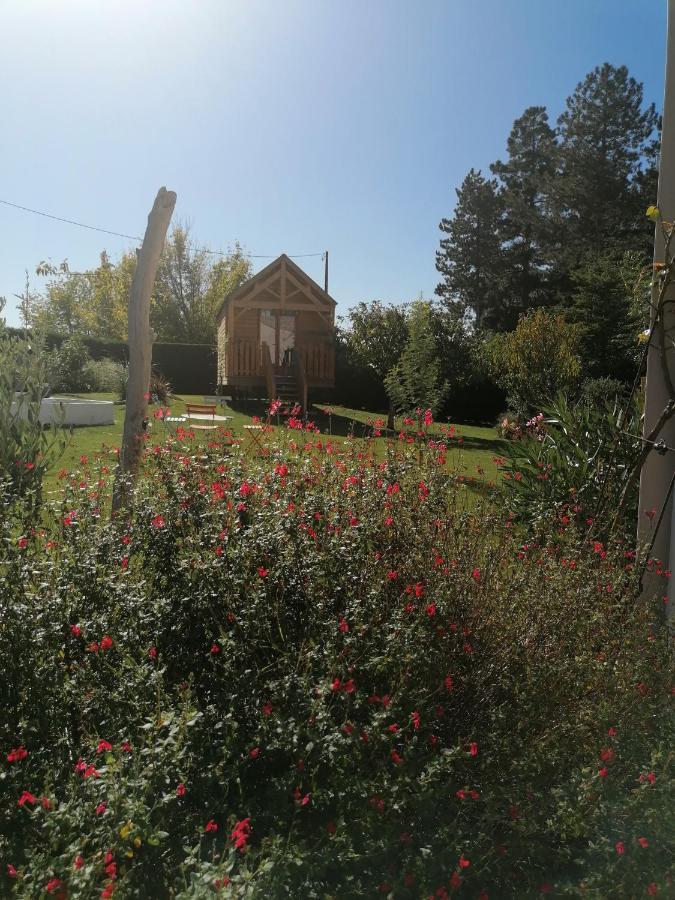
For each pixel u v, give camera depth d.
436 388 21.92
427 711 2.58
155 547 3.44
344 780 2.23
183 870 1.91
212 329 41.62
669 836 2.29
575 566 3.77
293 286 23.94
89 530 3.53
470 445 17.12
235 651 2.72
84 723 2.57
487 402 27.80
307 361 24.34
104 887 1.75
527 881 2.25
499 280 51.47
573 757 2.64
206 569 2.99
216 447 4.61
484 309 53.75
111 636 2.81
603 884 2.18
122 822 1.89
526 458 6.73
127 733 2.43
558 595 3.43
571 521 4.46
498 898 2.22
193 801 2.24
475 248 53.81
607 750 2.44
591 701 2.90
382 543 3.61
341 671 2.57
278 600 3.12
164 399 13.09
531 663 2.99
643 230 44.91
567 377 22.61
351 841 2.12
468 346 23.75
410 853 2.14
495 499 5.78
